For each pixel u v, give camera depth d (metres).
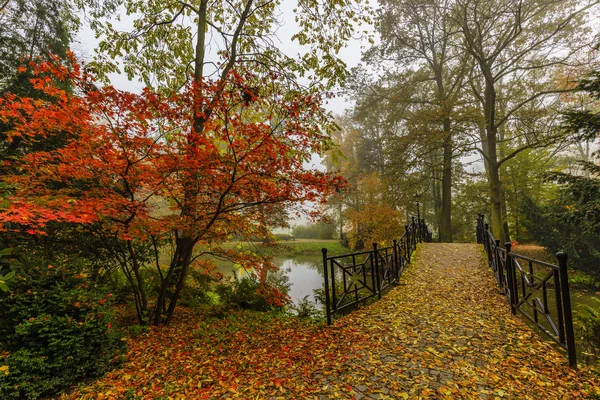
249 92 3.75
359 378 2.86
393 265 6.89
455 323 4.16
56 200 3.29
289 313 6.41
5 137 4.91
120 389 2.97
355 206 21.44
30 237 4.26
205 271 6.67
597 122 7.00
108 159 3.79
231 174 4.12
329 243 25.83
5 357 2.68
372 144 25.73
